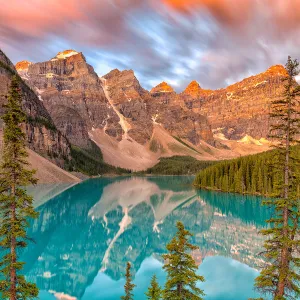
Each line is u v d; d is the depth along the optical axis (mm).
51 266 48750
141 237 69188
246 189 135125
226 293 37781
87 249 58594
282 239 22047
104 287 41938
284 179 22906
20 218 22172
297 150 22281
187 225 78312
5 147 22031
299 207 22422
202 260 50188
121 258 54656
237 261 49875
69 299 37625
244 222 80875
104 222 82188
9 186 22391
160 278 45969
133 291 40844
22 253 53781
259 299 23781
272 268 22469
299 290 21844
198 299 22703
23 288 21406
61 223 77500
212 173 155750
